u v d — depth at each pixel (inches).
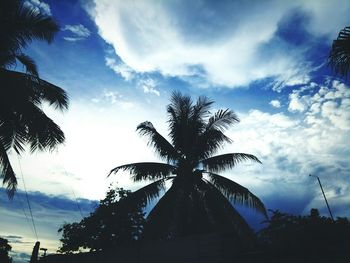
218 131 574.9
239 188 545.6
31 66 484.1
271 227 487.8
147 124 613.0
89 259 545.6
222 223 549.3
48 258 620.7
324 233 362.9
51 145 463.2
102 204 687.1
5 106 416.2
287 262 320.5
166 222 530.9
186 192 565.6
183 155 618.2
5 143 436.5
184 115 633.0
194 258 397.7
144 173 566.9
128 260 480.7
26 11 439.8
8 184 436.1
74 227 692.1
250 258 349.7
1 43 435.5
